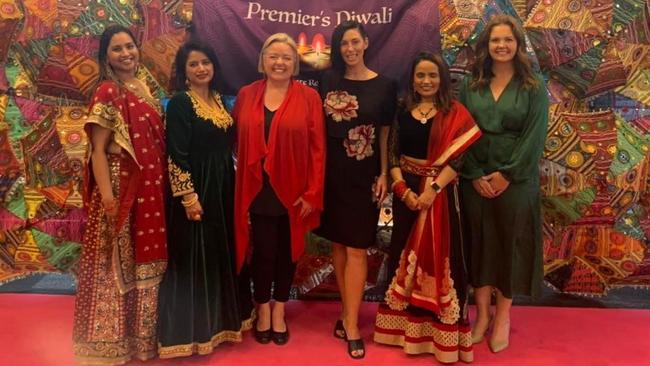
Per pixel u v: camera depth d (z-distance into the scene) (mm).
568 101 2779
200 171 2234
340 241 2367
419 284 2291
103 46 2127
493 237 2342
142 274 2166
